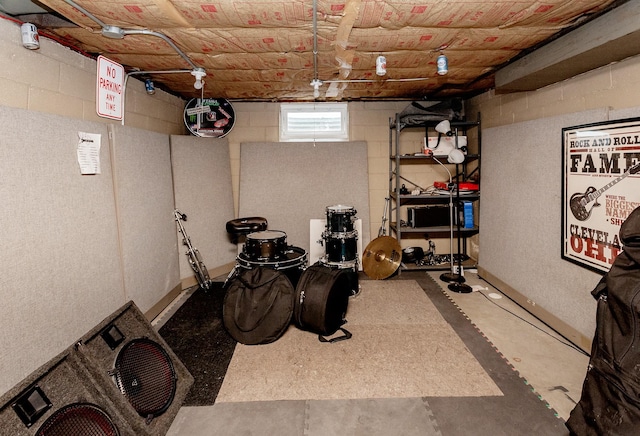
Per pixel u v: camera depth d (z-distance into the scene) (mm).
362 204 4777
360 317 3250
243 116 4828
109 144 2748
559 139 2828
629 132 2172
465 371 2400
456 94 4535
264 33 2312
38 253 1990
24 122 1926
